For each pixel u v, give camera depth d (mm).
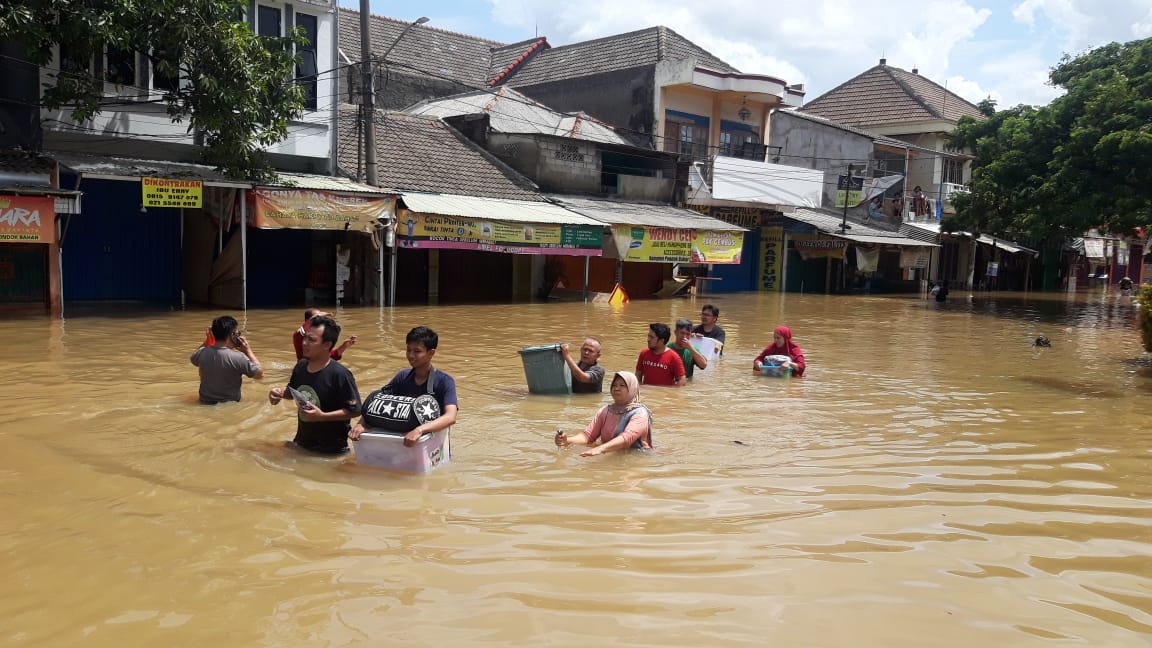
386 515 4602
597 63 32281
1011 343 15852
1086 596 3717
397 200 18656
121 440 6133
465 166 23359
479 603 3480
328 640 3135
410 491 5078
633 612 3426
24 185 13492
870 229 34000
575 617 3369
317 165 19688
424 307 19281
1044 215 25016
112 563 3834
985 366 12227
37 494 4805
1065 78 28844
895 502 5062
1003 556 4184
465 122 25672
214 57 14891
